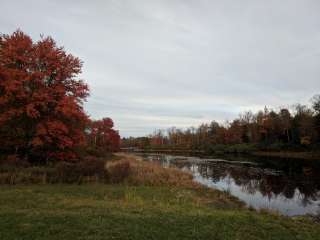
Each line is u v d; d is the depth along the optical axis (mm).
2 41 23562
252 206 18484
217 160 60406
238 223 10703
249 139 101688
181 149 136875
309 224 12594
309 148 75625
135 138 194000
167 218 10609
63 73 24391
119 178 22094
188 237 8625
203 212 12672
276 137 90875
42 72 23141
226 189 25422
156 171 28141
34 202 12945
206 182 29578
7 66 22938
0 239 7551
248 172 38625
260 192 24641
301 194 23844
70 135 25141
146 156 77688
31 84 23188
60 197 14641
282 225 11250
